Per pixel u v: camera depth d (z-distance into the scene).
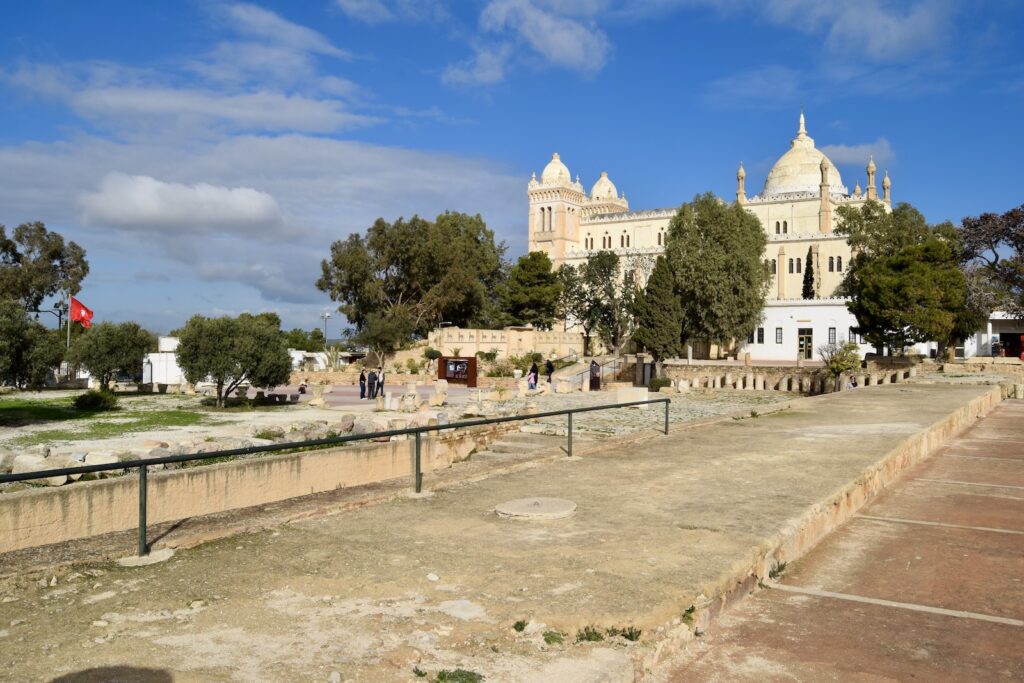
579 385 58.75
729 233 73.94
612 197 139.50
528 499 9.99
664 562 7.26
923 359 60.59
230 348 38.53
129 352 47.16
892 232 78.94
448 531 8.49
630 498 10.28
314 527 8.70
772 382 61.88
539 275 99.00
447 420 27.30
